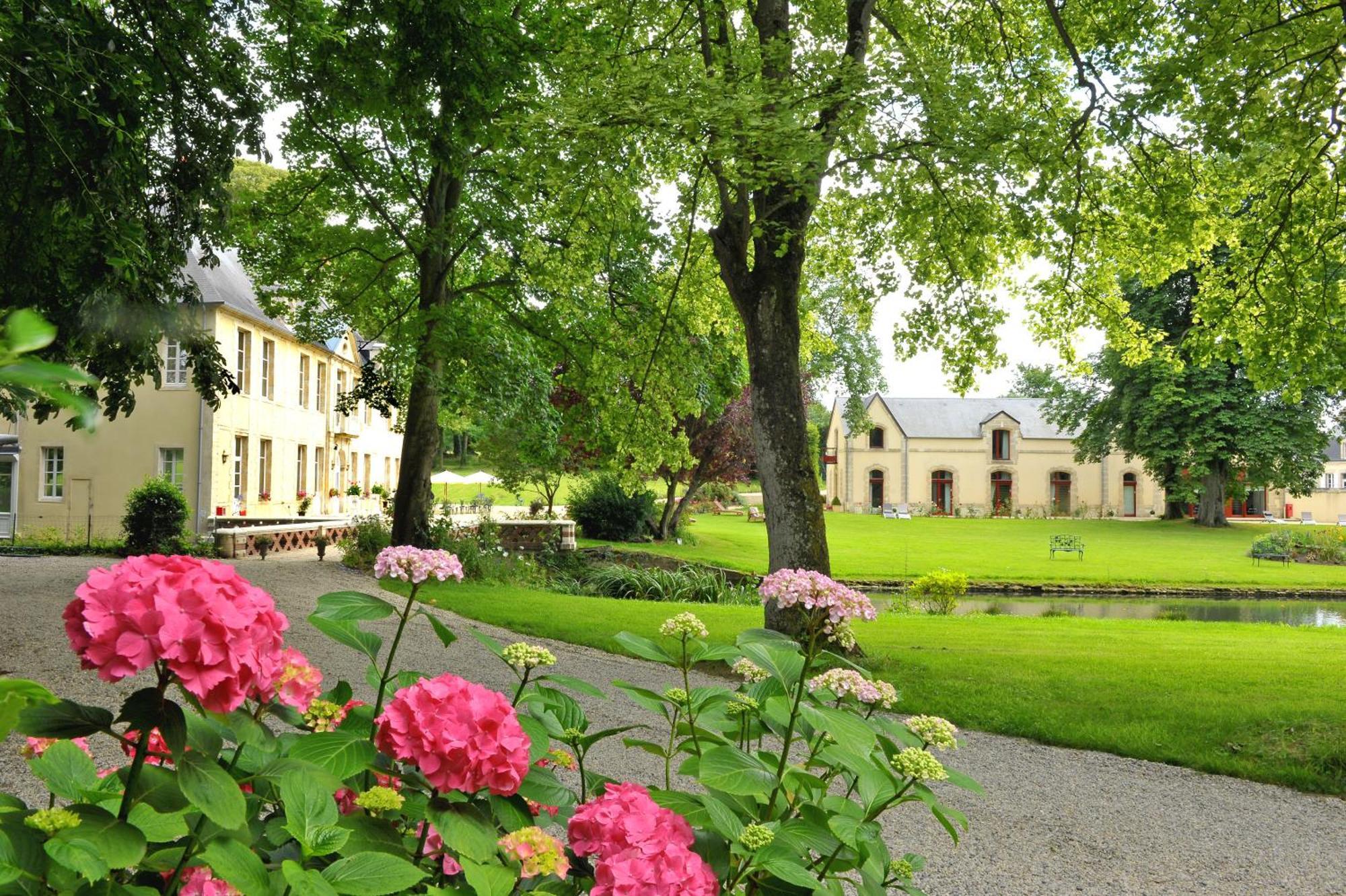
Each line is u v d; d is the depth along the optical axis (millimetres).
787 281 9734
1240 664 9281
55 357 6652
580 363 16812
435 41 8164
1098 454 41812
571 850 1622
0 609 10188
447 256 16156
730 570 22812
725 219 10148
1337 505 52125
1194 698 7730
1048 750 6516
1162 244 10773
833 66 8281
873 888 1695
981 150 8148
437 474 44625
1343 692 7914
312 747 1453
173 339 7883
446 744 1394
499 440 26188
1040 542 33938
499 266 15992
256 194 16016
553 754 1941
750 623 11250
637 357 14062
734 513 51594
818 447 61719
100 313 6547
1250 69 8305
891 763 1821
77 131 6207
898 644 10312
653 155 10273
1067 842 4715
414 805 1536
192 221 8078
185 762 1188
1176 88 8320
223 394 8891
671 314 13875
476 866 1312
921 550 30297
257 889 1158
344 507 33875
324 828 1240
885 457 54844
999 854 4508
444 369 16500
